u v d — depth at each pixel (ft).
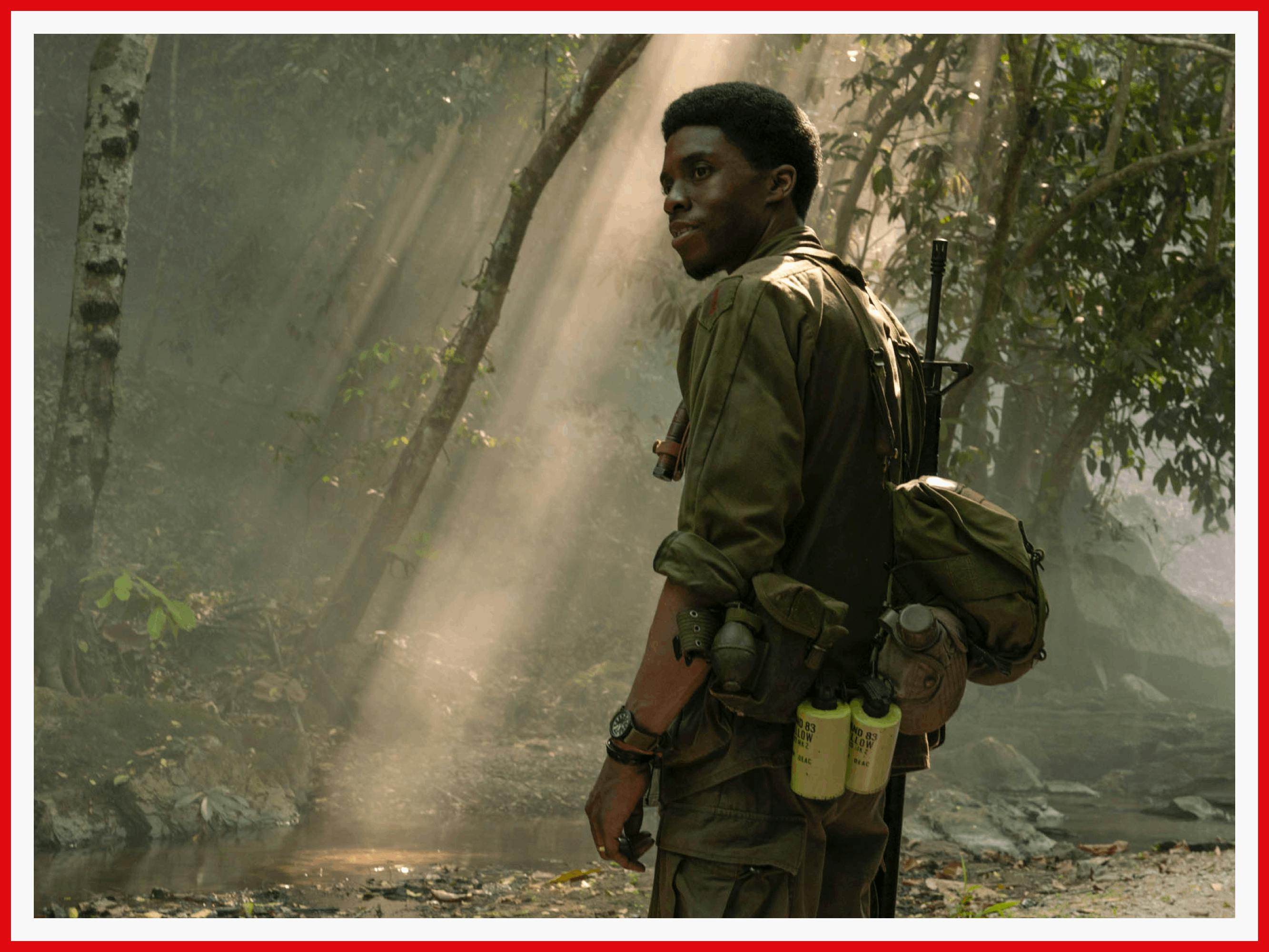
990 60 32.32
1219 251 40.34
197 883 16.39
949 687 5.80
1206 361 41.63
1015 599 5.92
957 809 22.45
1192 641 52.06
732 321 5.65
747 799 5.69
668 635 5.49
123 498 38.29
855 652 5.95
